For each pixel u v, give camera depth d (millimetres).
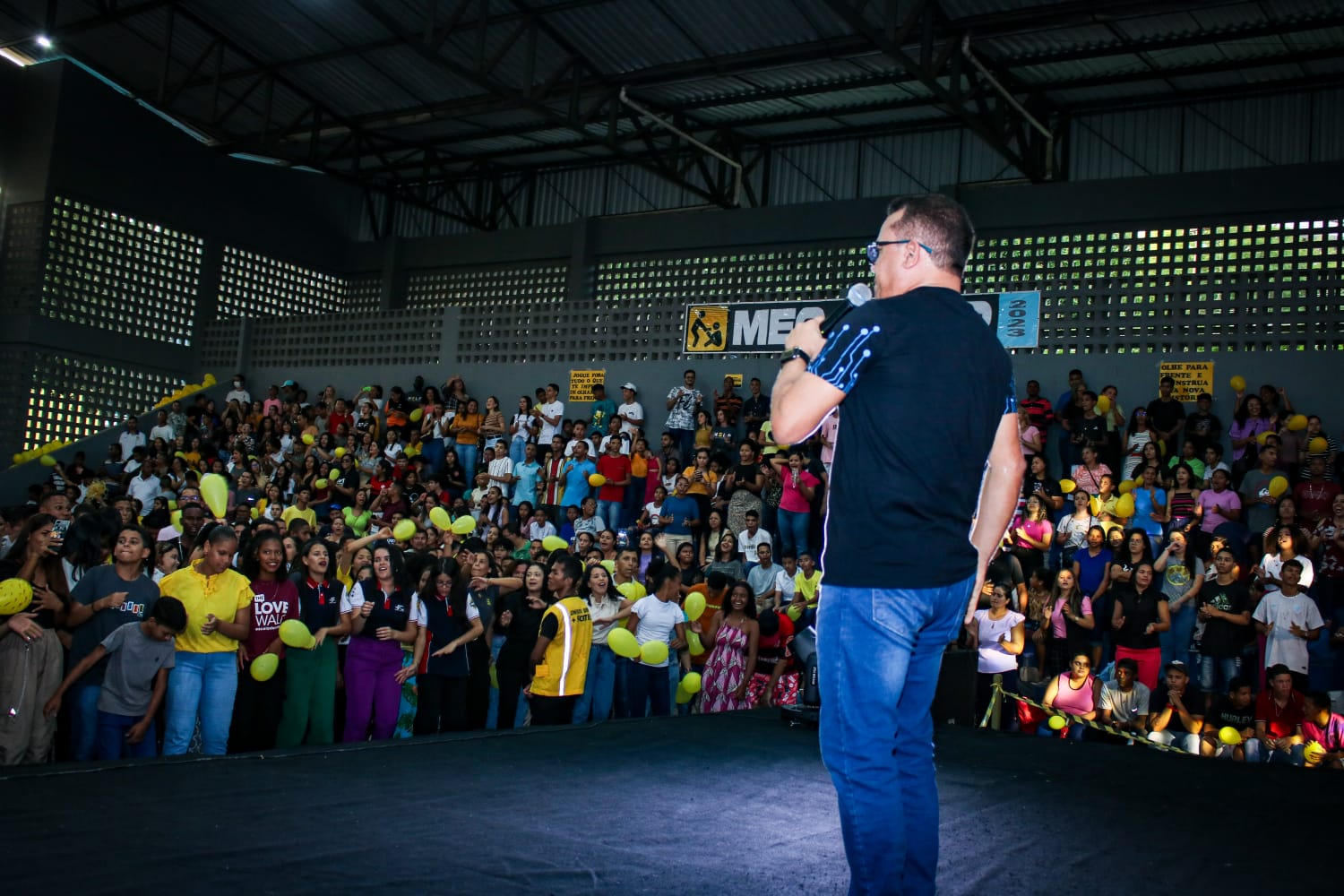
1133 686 8188
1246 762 5238
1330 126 15562
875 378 2201
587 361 16156
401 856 2605
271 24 17703
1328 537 9320
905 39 13297
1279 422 11438
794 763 4445
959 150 17906
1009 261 15758
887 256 2383
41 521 5121
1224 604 8992
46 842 2488
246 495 13711
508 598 7723
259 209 20875
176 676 5418
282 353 19016
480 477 13953
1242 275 13211
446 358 17375
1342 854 3336
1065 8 13383
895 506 2156
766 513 12344
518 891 2398
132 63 19578
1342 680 8859
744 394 14734
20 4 18125
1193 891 2838
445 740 4484
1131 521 10656
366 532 12445
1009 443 2379
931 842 2271
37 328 17719
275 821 2855
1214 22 13930
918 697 2295
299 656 6266
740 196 19594
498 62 16906
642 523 12664
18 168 18219
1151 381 12820
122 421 18734
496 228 21750
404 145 21188
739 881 2625
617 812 3307
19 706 4914
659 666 7852
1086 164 17031
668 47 16031
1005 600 8328
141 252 19062
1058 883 2857
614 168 20906
